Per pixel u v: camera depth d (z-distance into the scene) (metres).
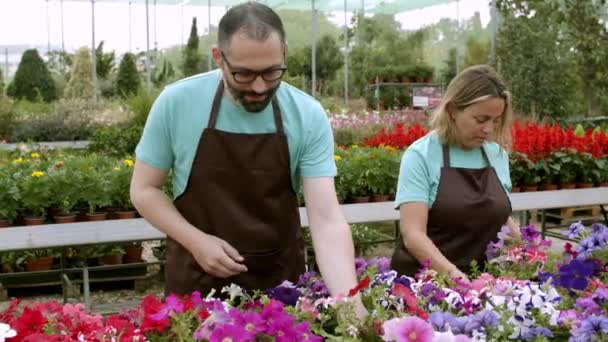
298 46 19.16
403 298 1.84
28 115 14.87
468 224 2.57
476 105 2.44
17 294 5.55
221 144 2.20
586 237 2.42
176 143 2.21
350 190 5.98
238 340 1.50
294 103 2.25
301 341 1.54
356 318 1.68
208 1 18.52
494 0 14.01
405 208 2.56
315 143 2.24
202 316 1.70
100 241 3.79
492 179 2.63
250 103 1.99
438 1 17.67
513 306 1.78
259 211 2.26
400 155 6.29
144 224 4.11
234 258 2.09
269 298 1.95
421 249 2.46
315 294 2.00
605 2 12.13
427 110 12.66
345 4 17.11
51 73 22.08
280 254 2.32
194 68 19.47
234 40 1.86
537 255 2.37
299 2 17.92
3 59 24.64
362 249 6.20
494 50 14.08
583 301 1.82
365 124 11.53
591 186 6.55
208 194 2.22
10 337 1.61
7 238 3.78
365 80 17.56
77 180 5.36
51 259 5.50
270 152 2.22
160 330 1.68
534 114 12.27
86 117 14.07
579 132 7.95
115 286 5.80
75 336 1.68
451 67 17.36
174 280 2.33
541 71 12.66
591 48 12.09
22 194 5.21
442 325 1.66
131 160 6.08
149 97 13.43
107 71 21.48
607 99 12.48
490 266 2.45
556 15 12.46
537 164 6.33
